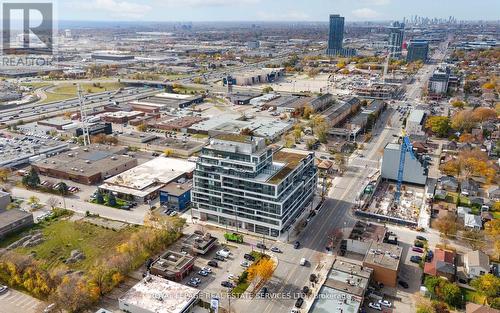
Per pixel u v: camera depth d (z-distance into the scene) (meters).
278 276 171.75
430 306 150.50
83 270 174.00
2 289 160.75
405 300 157.00
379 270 165.50
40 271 164.38
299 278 170.62
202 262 182.25
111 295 159.75
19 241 195.25
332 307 144.38
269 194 194.75
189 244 191.00
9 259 169.12
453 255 177.88
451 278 166.25
